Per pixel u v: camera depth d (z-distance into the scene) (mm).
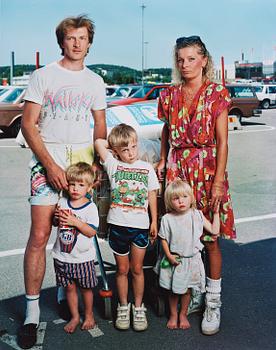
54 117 3215
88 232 3213
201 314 3623
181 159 3328
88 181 3191
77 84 3223
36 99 3156
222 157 3215
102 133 3496
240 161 10430
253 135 15359
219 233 3324
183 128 3270
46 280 4293
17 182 8438
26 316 3354
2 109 14008
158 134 5723
